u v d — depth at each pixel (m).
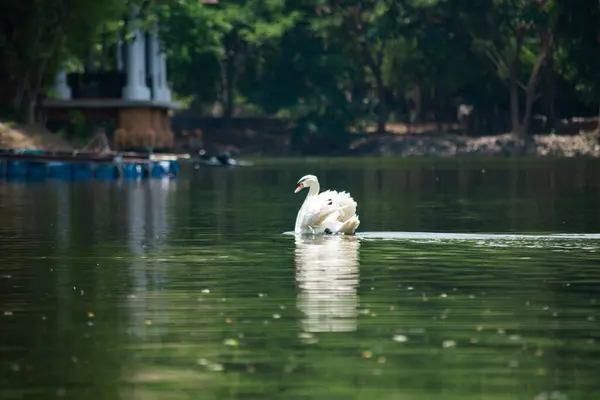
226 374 14.20
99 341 15.94
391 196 47.19
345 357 14.95
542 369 14.34
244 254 24.95
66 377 14.12
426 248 25.83
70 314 17.83
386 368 14.41
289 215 36.25
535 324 16.89
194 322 17.12
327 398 13.18
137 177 64.19
